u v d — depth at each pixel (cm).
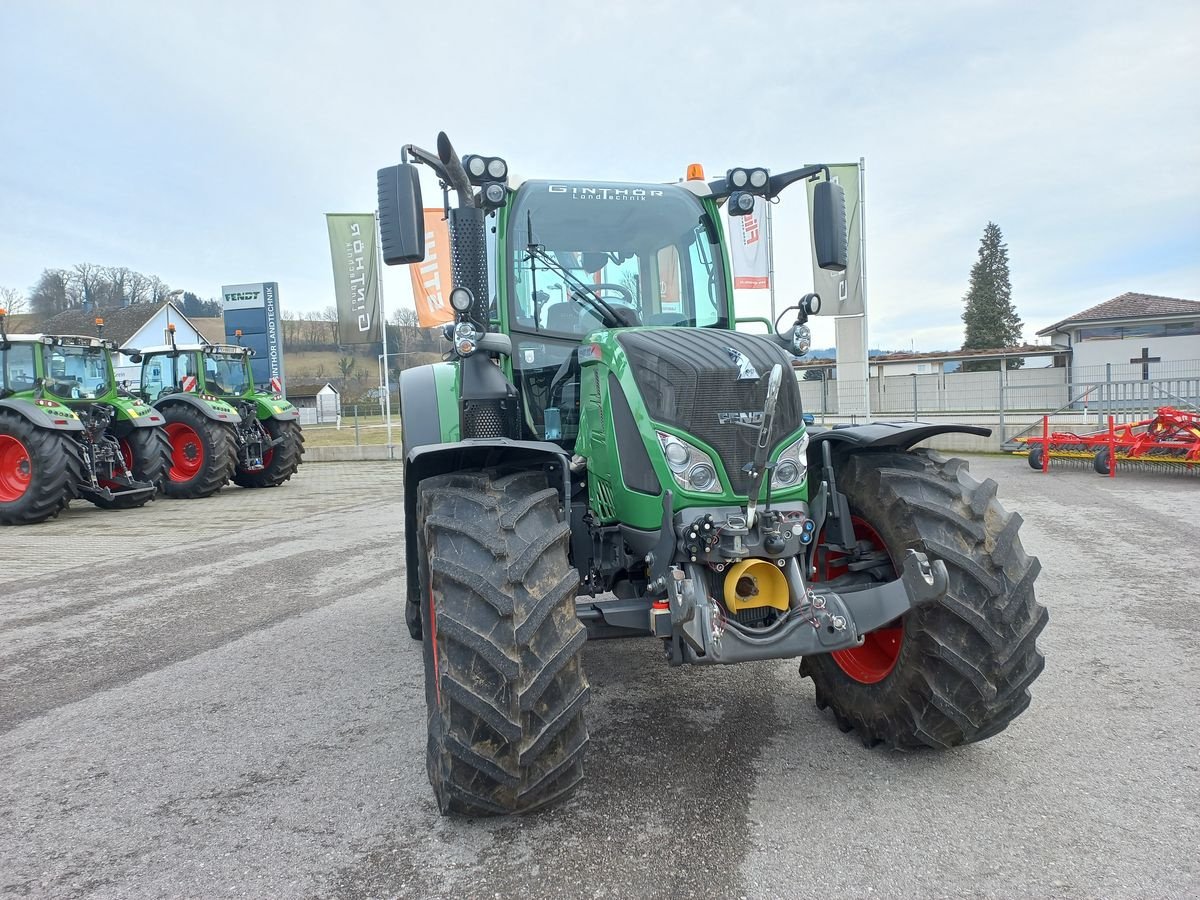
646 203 383
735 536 270
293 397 5103
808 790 282
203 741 346
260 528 934
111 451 1134
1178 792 273
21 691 416
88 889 240
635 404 288
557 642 248
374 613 545
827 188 348
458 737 241
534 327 368
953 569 281
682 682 395
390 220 303
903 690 291
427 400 419
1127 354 3366
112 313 5094
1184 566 598
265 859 252
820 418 1864
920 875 230
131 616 557
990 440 1541
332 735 347
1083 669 392
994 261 5241
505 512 264
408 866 244
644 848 248
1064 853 239
